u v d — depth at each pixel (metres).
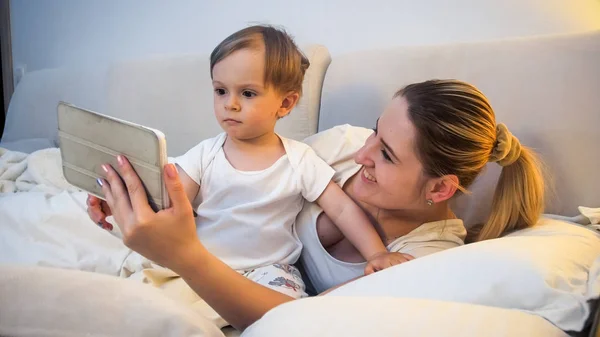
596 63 0.99
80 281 0.55
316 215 1.01
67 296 0.53
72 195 1.12
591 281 0.63
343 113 1.25
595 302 0.59
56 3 2.25
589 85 0.99
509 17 1.36
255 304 0.73
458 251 0.71
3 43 2.46
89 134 0.69
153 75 1.50
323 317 0.56
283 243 1.00
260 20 1.72
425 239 0.93
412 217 0.97
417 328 0.54
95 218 0.83
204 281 0.70
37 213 1.07
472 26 1.41
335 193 0.99
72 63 2.26
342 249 1.02
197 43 1.88
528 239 0.72
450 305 0.59
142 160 0.64
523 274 0.63
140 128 0.63
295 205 1.02
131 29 2.04
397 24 1.50
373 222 1.01
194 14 1.86
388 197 0.90
